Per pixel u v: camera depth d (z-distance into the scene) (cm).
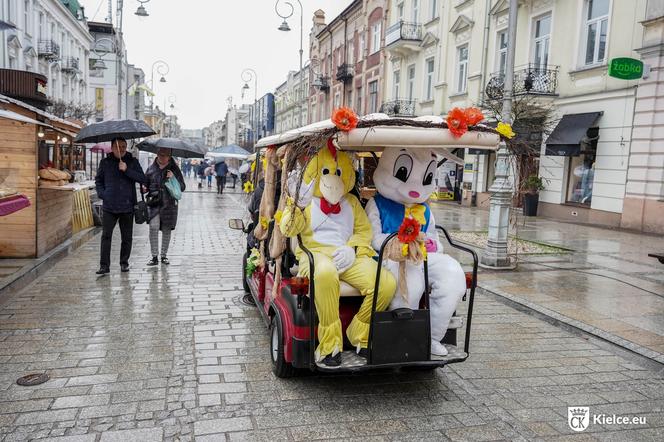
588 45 1700
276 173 496
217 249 1046
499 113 1619
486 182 2209
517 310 662
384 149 414
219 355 477
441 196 2492
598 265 947
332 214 404
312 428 353
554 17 1817
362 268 390
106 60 4541
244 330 547
